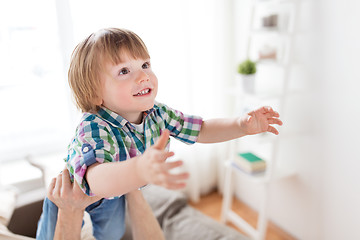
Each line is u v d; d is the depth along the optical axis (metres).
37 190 1.44
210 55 2.10
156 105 0.82
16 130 1.84
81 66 0.68
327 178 1.65
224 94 2.21
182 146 2.16
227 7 2.05
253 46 1.98
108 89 0.67
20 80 1.79
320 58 1.54
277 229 2.03
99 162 0.60
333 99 1.52
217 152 2.41
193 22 2.01
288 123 1.80
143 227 0.95
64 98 1.87
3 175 1.66
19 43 1.73
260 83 1.95
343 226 1.62
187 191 2.33
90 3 1.69
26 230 1.33
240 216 2.17
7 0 1.66
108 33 0.68
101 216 0.91
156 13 1.85
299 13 1.55
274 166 1.74
